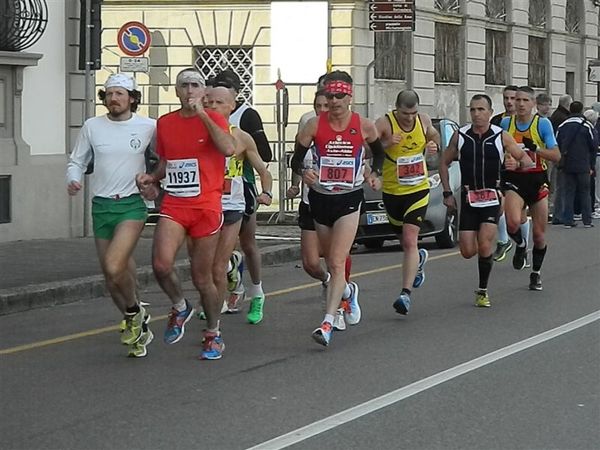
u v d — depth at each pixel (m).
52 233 18.77
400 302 11.66
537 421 7.77
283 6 25.69
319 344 10.41
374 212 17.83
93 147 9.67
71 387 8.91
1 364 9.84
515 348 10.27
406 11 24.41
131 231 9.61
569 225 22.09
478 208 12.34
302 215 11.01
